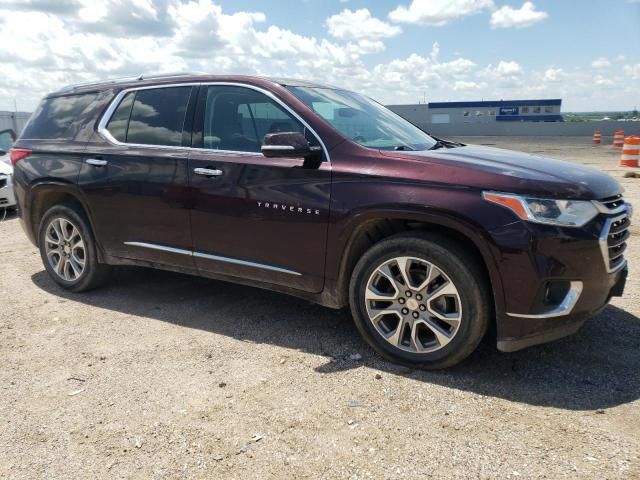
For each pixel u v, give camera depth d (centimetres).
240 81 397
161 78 438
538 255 290
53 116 494
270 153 334
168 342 379
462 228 302
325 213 342
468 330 310
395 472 238
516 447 253
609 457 243
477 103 6169
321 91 416
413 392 305
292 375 328
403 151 348
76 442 264
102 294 484
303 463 246
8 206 887
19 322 420
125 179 426
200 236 398
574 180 308
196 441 263
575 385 310
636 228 684
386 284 344
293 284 369
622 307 423
